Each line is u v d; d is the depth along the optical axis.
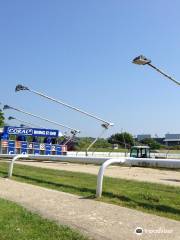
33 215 7.69
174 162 9.45
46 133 47.53
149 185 13.54
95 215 7.82
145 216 7.75
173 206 8.80
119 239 6.15
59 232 6.46
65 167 25.22
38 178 14.69
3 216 7.55
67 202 9.26
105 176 17.45
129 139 93.00
